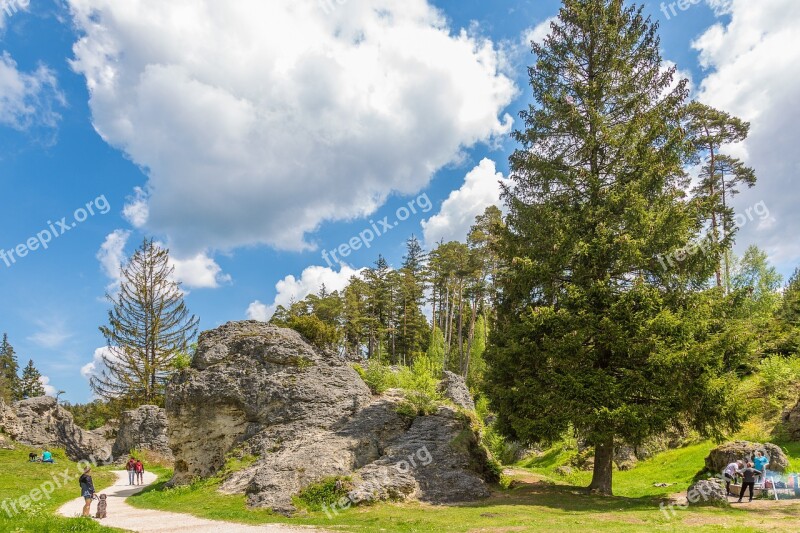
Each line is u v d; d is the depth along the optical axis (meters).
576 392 20.45
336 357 31.48
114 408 61.94
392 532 15.26
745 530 12.65
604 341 20.80
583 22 25.91
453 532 14.67
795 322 41.84
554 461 38.31
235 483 23.06
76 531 14.98
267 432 26.12
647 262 21.58
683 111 24.09
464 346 72.44
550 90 26.03
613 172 24.08
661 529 13.26
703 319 20.30
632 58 25.39
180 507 21.16
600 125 23.77
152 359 63.44
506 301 25.66
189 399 27.94
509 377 23.78
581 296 21.50
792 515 15.27
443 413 26.88
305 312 70.81
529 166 25.47
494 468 25.80
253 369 28.61
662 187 23.03
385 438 25.16
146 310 64.25
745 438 29.00
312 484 21.08
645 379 20.08
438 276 71.50
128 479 37.69
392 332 72.75
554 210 24.02
